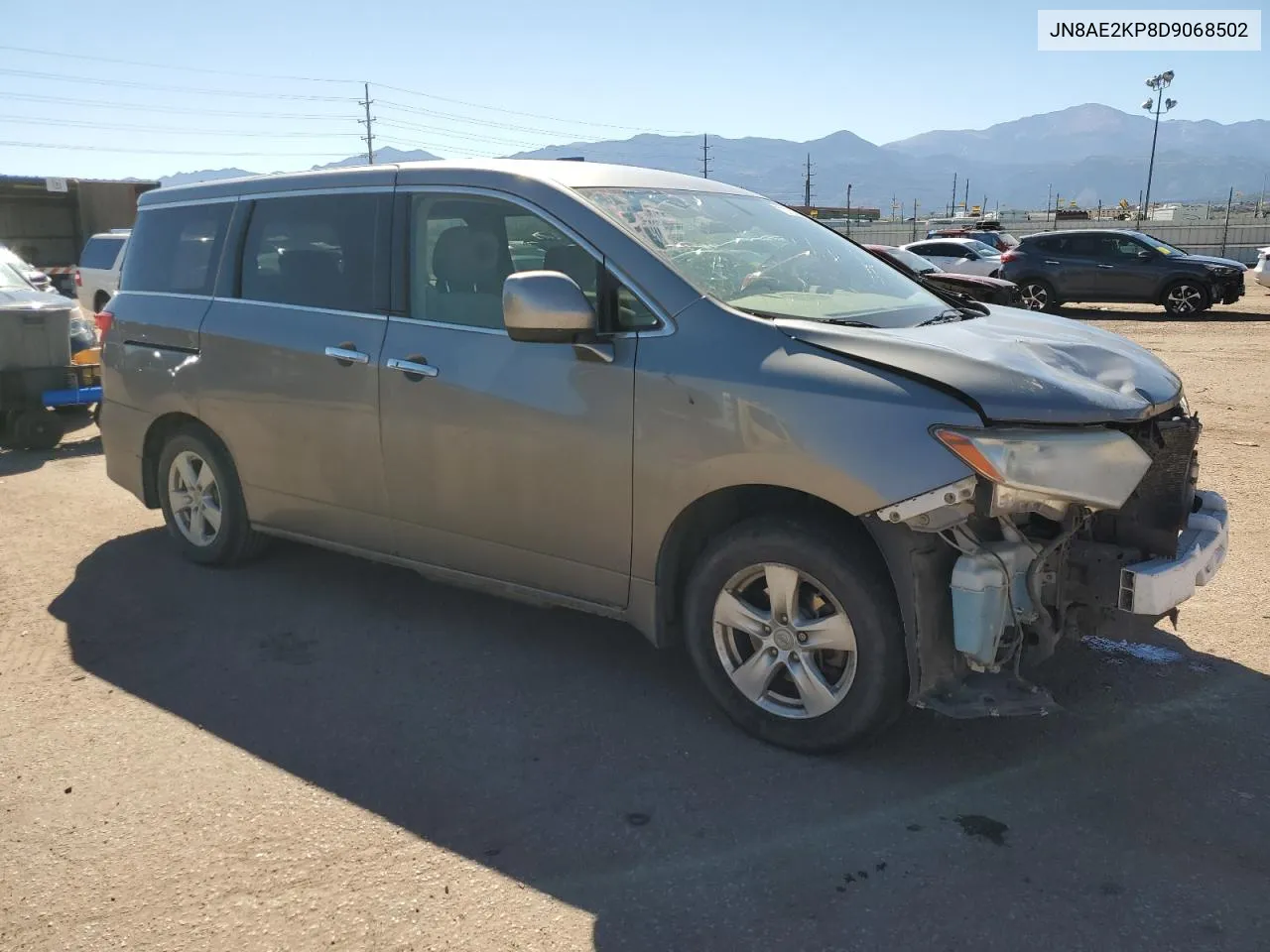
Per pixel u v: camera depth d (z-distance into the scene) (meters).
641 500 3.57
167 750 3.55
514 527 3.96
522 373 3.83
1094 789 3.22
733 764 3.41
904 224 60.88
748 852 2.91
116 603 4.98
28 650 4.44
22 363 8.52
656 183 4.25
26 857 2.93
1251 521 6.02
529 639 4.51
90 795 3.26
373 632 4.60
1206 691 3.90
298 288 4.70
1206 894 2.69
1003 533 3.18
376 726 3.72
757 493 3.48
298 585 5.19
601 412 3.62
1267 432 8.57
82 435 9.50
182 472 5.44
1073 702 3.82
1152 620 3.30
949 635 3.19
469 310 4.07
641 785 3.29
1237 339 15.73
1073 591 3.35
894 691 3.23
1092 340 3.81
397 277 4.30
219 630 4.63
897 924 2.59
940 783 3.27
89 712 3.85
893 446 3.05
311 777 3.36
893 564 3.15
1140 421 3.25
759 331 3.40
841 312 3.73
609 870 2.84
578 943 2.55
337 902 2.72
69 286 20.55
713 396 3.36
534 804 3.19
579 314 3.48
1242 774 3.30
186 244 5.33
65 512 6.69
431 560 4.33
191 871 2.86
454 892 2.76
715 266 3.77
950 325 3.72
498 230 4.02
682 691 3.97
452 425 4.04
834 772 3.35
